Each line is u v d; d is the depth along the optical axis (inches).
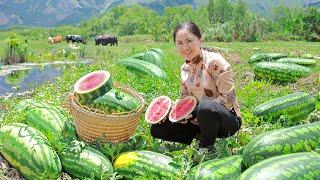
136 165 77.8
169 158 78.5
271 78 192.1
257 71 195.5
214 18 1449.3
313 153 67.0
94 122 85.7
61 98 139.8
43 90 175.3
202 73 86.7
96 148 85.7
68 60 406.9
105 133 86.8
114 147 83.7
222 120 83.2
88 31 1713.8
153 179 75.4
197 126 89.9
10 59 380.2
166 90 149.3
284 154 71.3
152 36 917.8
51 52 471.5
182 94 91.9
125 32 1366.9
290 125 112.8
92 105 88.0
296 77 188.5
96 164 79.0
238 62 273.9
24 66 353.1
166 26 1273.4
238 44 537.3
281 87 176.9
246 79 200.5
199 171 70.5
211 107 81.4
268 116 113.0
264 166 63.8
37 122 91.1
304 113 114.7
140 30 1333.7
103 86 88.6
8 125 85.6
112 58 351.6
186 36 84.3
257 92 150.9
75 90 88.7
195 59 86.5
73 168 79.8
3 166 82.5
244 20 818.2
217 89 86.7
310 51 363.9
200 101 87.8
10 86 233.5
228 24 740.7
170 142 97.6
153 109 92.0
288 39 729.0
